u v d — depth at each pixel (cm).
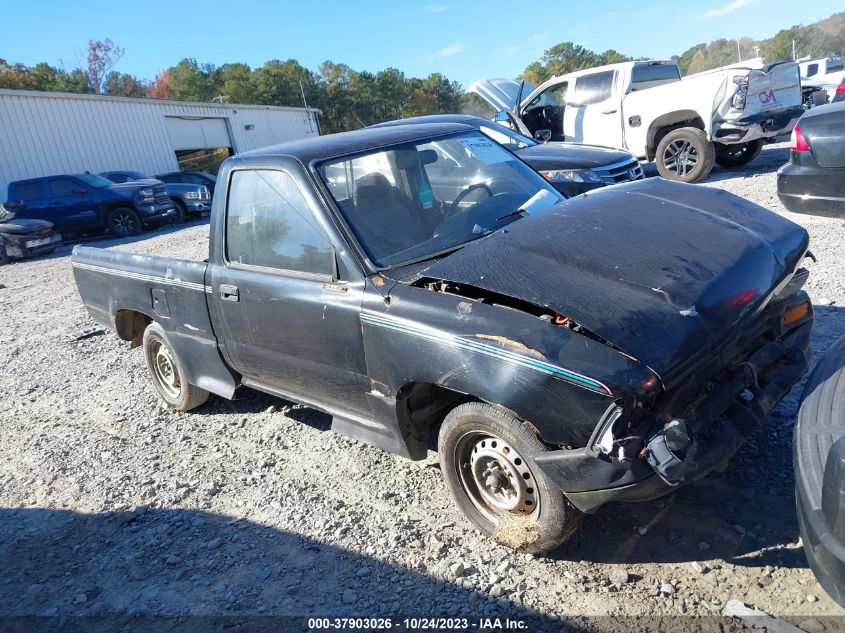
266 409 492
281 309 355
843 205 614
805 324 321
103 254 511
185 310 432
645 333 245
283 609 284
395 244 334
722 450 250
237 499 378
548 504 266
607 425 235
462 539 310
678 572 266
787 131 1090
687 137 1091
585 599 261
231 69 8894
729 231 314
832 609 234
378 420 331
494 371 260
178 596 304
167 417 506
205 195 2036
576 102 1238
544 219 328
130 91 7319
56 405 565
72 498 408
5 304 1038
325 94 9338
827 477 200
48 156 2334
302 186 349
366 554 310
